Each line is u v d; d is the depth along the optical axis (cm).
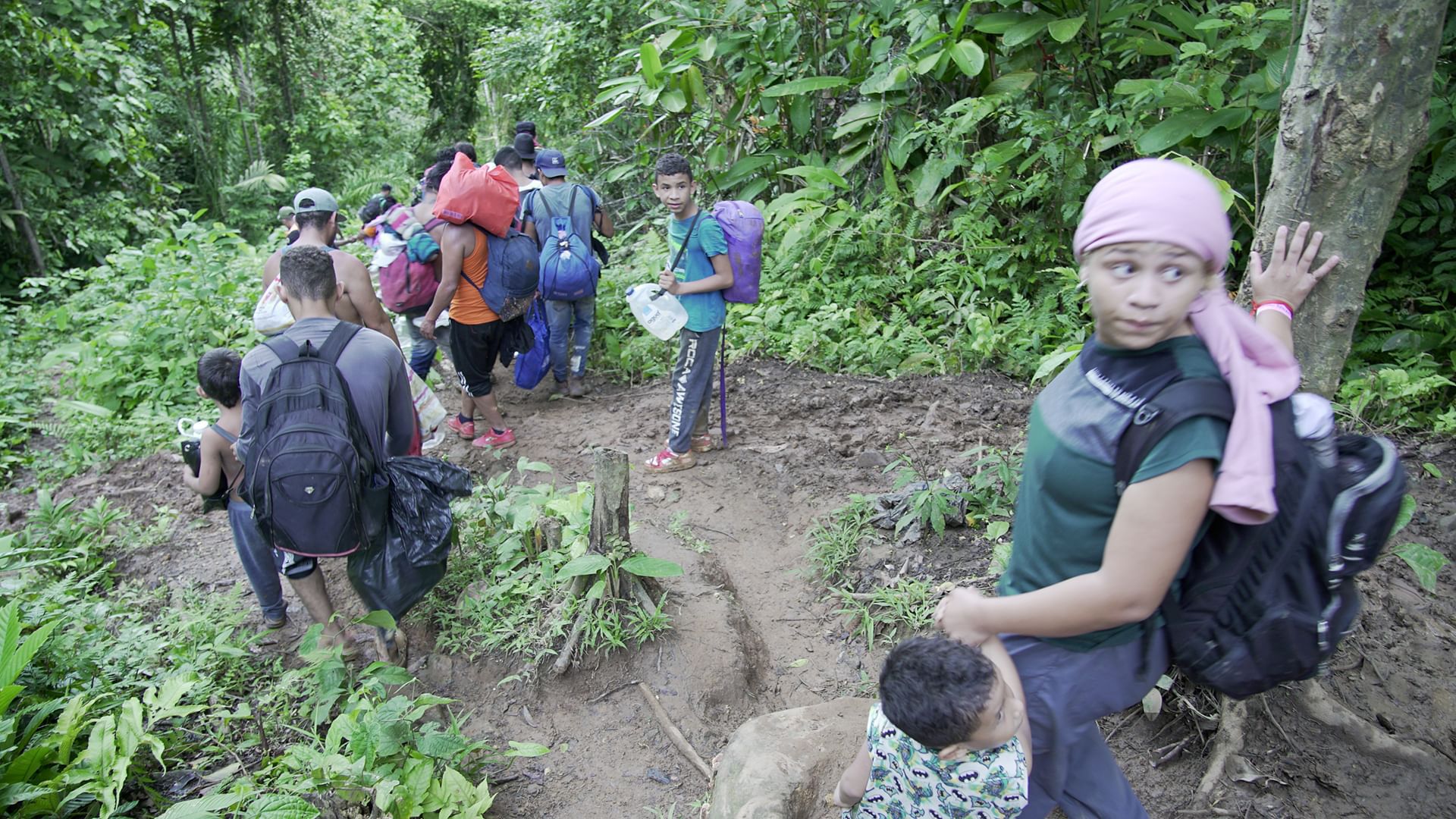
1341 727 279
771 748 282
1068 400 160
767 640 368
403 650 352
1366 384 463
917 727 172
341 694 325
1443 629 322
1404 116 240
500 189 499
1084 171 582
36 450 587
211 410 595
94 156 1109
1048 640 176
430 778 272
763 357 624
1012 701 172
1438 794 266
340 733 275
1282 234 215
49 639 327
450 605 370
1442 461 425
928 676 169
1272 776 272
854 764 218
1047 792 195
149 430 574
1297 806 266
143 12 1236
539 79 1235
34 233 1053
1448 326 502
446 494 330
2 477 553
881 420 517
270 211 1567
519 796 298
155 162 1415
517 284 504
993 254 630
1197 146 571
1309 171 251
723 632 353
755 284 463
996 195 643
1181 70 553
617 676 339
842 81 721
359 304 413
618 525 348
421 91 2289
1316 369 265
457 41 2441
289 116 1772
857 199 769
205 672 340
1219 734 280
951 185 669
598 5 1096
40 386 678
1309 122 249
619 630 342
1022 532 177
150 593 406
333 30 1866
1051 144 585
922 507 394
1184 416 142
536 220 554
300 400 297
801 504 447
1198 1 631
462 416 550
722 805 270
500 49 1358
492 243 500
